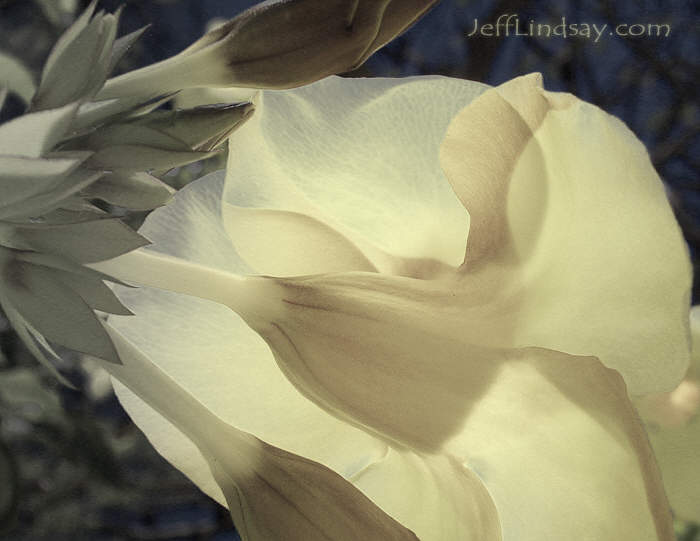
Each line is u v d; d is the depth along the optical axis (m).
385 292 0.23
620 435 0.23
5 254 0.22
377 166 0.26
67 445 0.55
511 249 0.23
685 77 0.86
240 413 0.26
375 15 0.23
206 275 0.23
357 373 0.23
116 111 0.23
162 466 0.81
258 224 0.26
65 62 0.23
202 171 0.55
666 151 0.87
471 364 0.23
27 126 0.22
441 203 0.26
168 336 0.27
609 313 0.24
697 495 0.30
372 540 0.23
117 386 0.26
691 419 0.29
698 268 0.76
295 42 0.23
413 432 0.23
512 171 0.23
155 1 0.83
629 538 0.22
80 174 0.22
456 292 0.23
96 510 0.73
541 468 0.23
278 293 0.23
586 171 0.23
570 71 0.85
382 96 0.26
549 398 0.23
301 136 0.26
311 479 0.23
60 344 0.22
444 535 0.24
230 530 0.84
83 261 0.22
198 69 0.24
